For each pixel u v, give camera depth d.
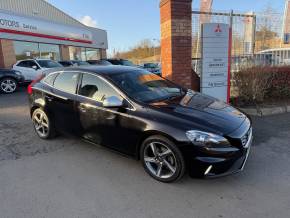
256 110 6.85
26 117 7.07
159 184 3.48
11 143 5.05
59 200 3.15
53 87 4.91
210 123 3.34
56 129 4.95
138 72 4.67
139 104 3.72
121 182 3.55
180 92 4.53
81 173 3.81
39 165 4.09
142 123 3.54
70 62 16.84
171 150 3.34
